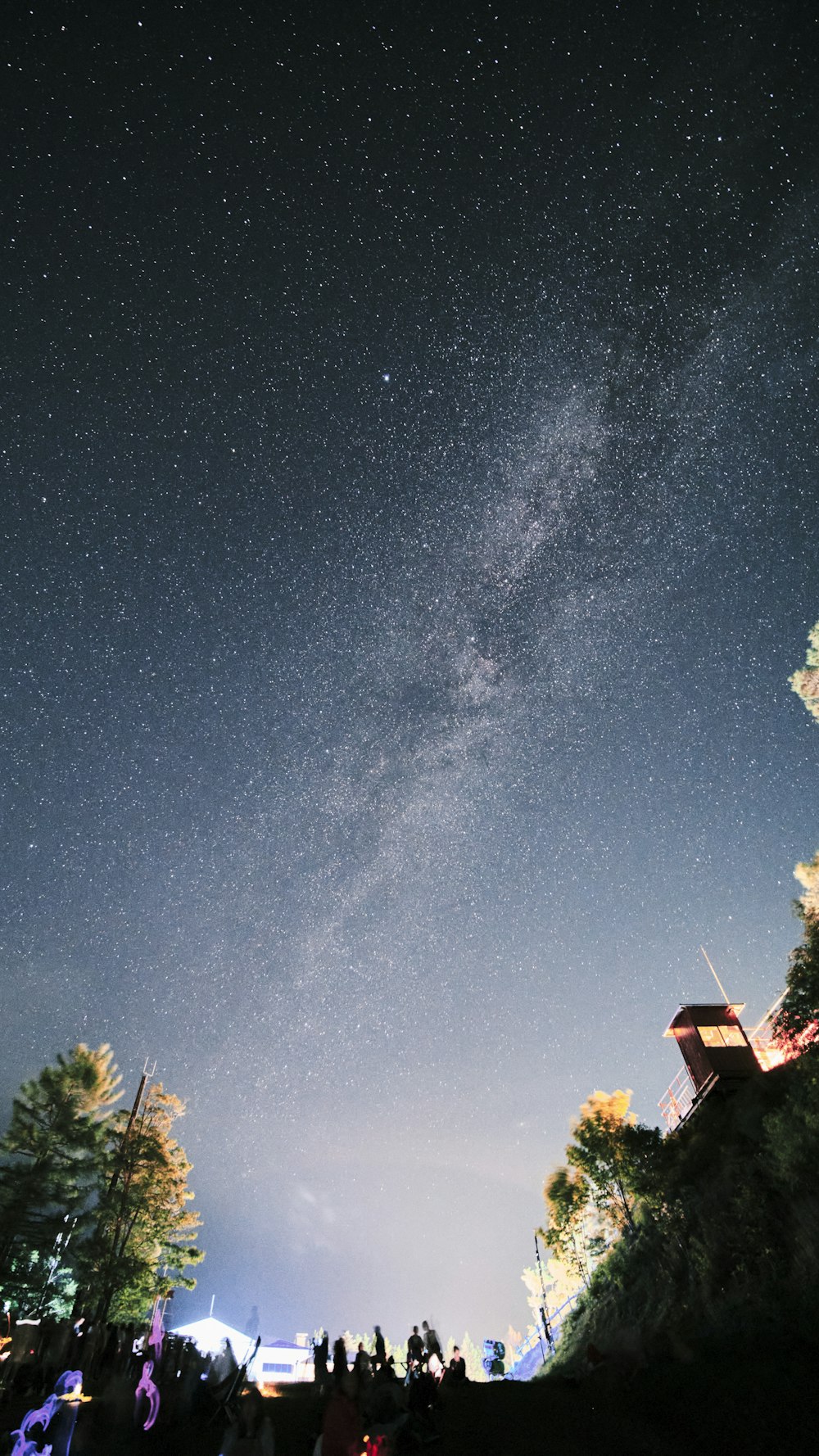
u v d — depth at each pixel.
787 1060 30.78
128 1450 11.89
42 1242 32.19
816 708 28.25
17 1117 34.88
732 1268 24.30
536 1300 47.59
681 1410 14.66
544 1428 14.28
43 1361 16.59
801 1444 12.20
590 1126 37.31
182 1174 37.47
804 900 23.62
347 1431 9.10
